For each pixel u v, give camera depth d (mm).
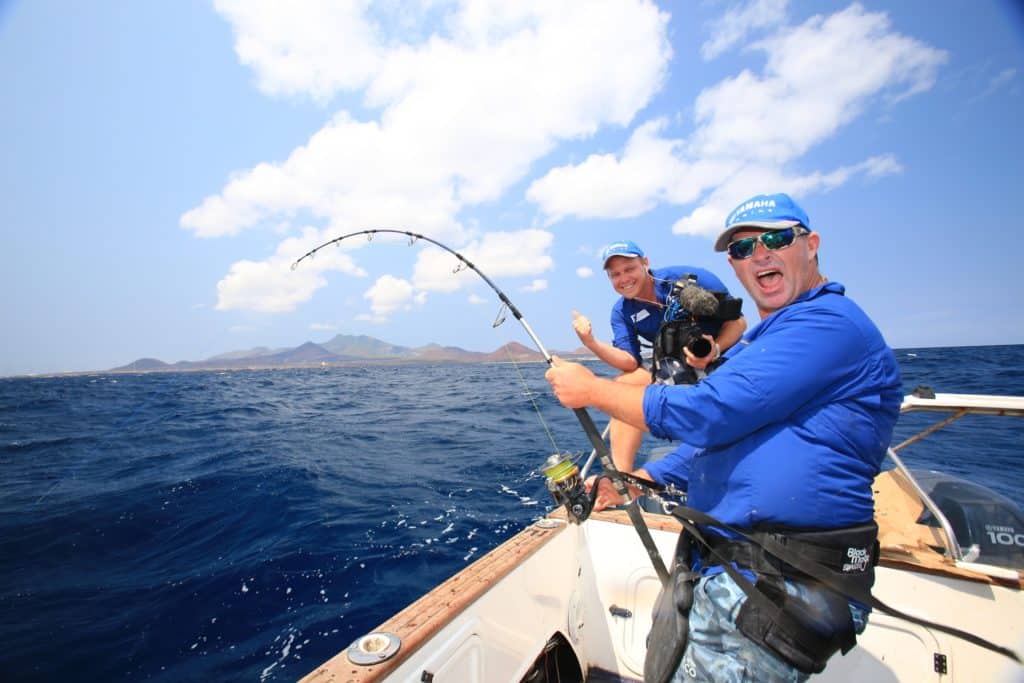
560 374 1385
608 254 2461
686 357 1894
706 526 1239
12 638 3344
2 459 9281
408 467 7727
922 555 1920
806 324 1103
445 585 1592
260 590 3908
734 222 1353
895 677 1844
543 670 1985
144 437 11336
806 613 1054
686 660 1191
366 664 1194
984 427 9406
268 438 10758
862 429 1095
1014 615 1711
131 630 3426
